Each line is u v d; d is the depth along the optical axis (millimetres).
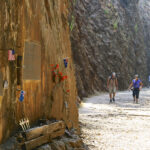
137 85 26688
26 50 6633
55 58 8617
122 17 61250
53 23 8992
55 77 8242
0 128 5520
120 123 14680
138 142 10547
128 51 61656
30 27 6902
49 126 7016
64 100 9062
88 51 45188
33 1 7203
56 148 6973
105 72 49406
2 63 5625
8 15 5844
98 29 51656
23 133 6090
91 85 41750
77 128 10547
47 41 8070
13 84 6055
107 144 9984
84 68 38156
